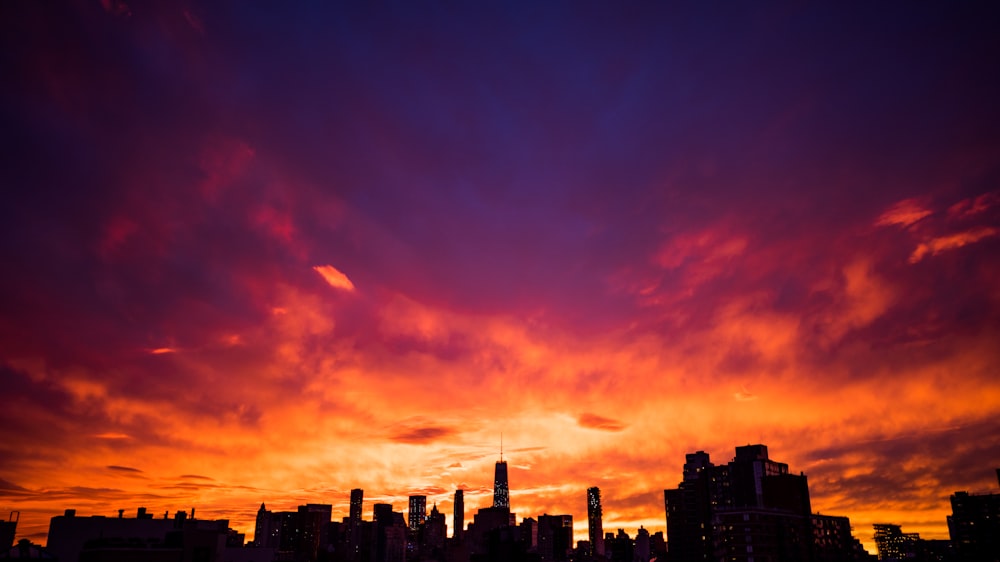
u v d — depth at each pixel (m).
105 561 121.88
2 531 139.88
